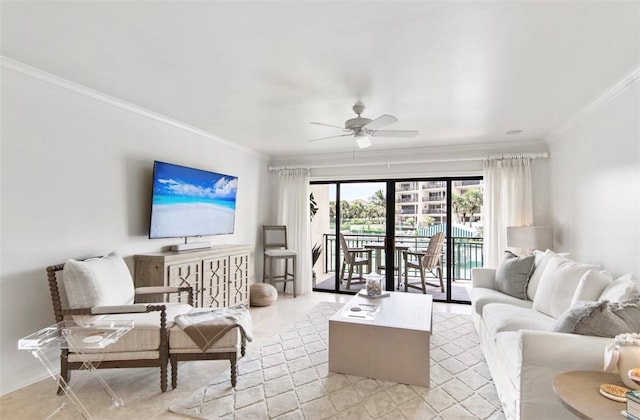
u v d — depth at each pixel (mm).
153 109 3441
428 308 3088
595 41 2062
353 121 3121
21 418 2115
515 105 3232
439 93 2932
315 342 3436
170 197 3664
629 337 1495
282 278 5668
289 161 5926
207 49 2199
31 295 2607
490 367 2688
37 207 2650
